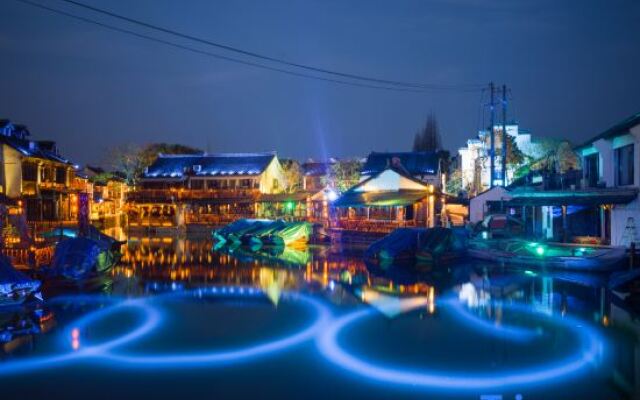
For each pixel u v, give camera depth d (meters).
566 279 30.06
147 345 17.98
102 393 13.84
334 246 55.28
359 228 58.16
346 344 17.92
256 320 21.34
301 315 22.17
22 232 37.53
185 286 29.64
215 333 19.44
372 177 58.88
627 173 33.53
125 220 80.81
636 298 22.81
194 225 76.56
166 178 83.19
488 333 19.02
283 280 31.72
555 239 38.72
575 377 14.62
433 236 39.25
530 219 48.00
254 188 80.31
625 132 32.88
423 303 24.30
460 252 39.84
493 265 36.53
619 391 13.59
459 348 17.30
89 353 17.14
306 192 77.06
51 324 20.83
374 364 15.84
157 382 14.59
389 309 23.11
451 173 92.56
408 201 52.31
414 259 39.41
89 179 77.38
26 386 14.38
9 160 49.09
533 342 17.81
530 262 33.44
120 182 88.38
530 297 25.23
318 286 29.44
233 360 16.33
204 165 85.25
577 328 19.48
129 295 26.92
